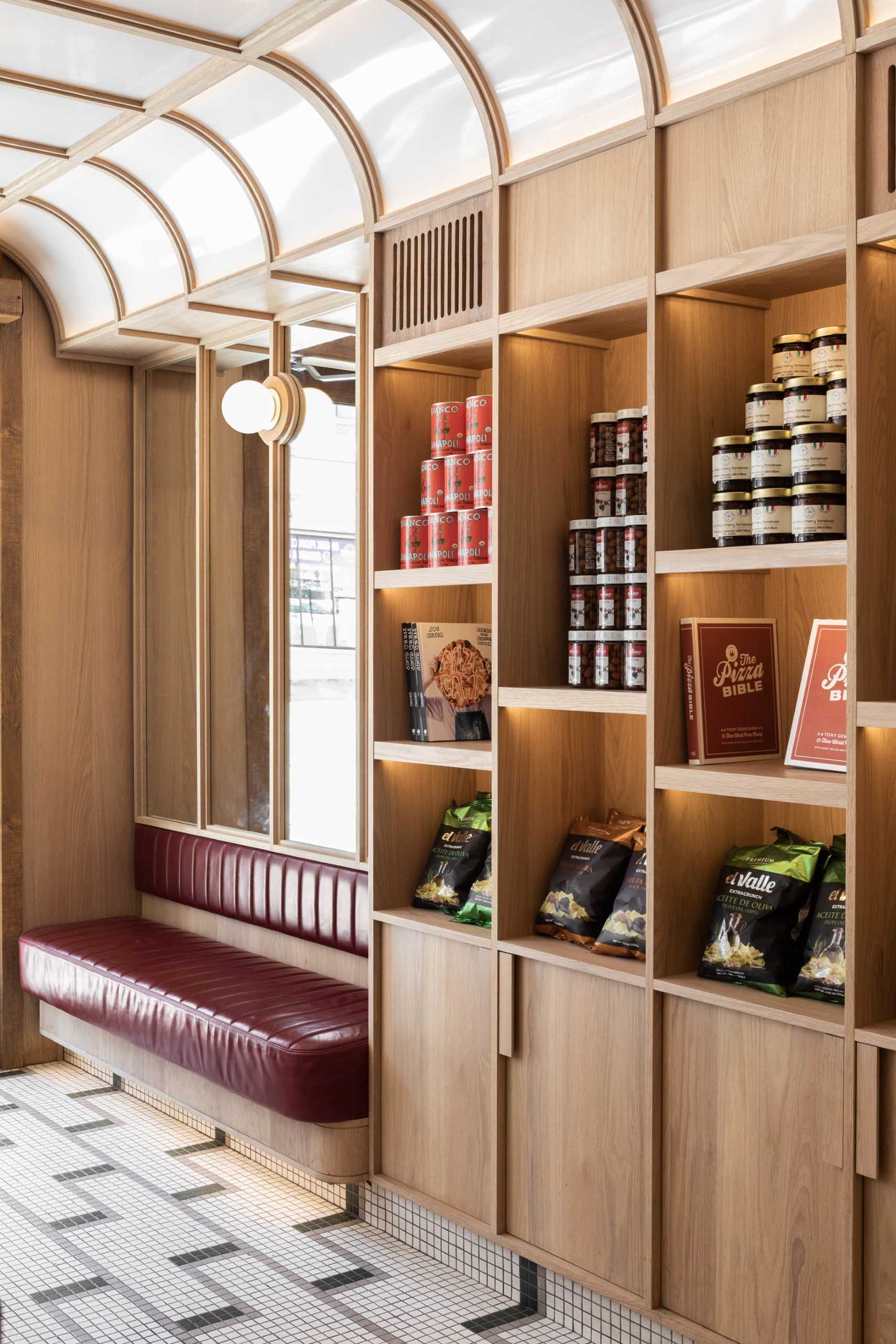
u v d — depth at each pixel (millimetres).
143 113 3693
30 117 3789
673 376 2795
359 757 4172
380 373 3584
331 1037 3572
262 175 3928
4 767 5051
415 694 3594
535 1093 3100
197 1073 3893
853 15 2381
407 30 3141
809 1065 2496
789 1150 2529
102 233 4656
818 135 2496
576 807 3326
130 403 5352
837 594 2832
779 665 2955
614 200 2914
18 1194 3822
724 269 2633
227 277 4270
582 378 3305
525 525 3201
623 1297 2844
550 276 3072
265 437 4500
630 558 2996
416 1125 3449
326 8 3014
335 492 4281
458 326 3328
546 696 3049
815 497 2543
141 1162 4090
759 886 2719
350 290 4129
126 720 5363
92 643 5262
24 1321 3080
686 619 2812
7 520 5020
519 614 3191
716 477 2744
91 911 5277
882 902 2441
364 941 4055
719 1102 2666
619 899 3014
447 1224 3375
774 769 2691
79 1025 4805
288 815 4547
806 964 2604
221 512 4879
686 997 2721
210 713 4980
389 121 3424
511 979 3133
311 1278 3303
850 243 2389
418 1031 3443
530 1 2887
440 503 3469
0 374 4992
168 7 3098
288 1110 3514
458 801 3768
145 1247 3475
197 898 4883
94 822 5285
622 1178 2877
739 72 2635
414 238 3477
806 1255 2496
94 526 5254
